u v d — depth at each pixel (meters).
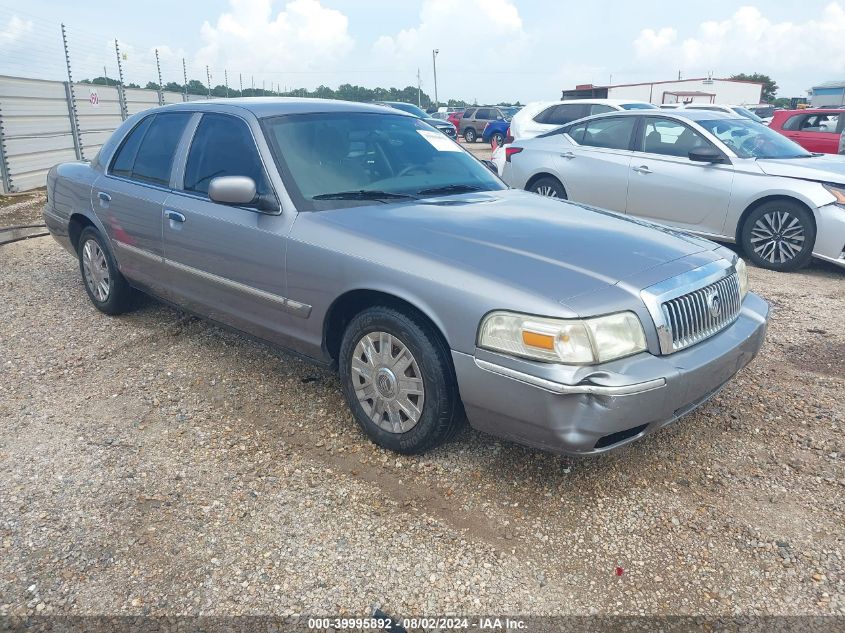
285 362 4.41
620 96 34.34
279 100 4.27
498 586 2.47
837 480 3.14
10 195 12.09
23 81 12.83
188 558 2.60
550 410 2.61
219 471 3.18
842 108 12.95
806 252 6.79
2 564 2.56
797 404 3.87
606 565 2.59
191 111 4.42
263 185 3.67
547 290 2.71
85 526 2.78
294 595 2.42
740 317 3.38
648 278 2.88
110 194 4.77
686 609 2.38
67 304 5.61
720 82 34.97
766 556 2.64
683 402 2.83
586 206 4.08
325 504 2.93
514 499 2.98
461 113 32.00
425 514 2.87
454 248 3.05
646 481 3.13
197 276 4.09
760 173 7.02
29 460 3.26
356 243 3.22
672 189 7.60
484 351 2.77
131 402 3.86
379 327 3.18
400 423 3.21
